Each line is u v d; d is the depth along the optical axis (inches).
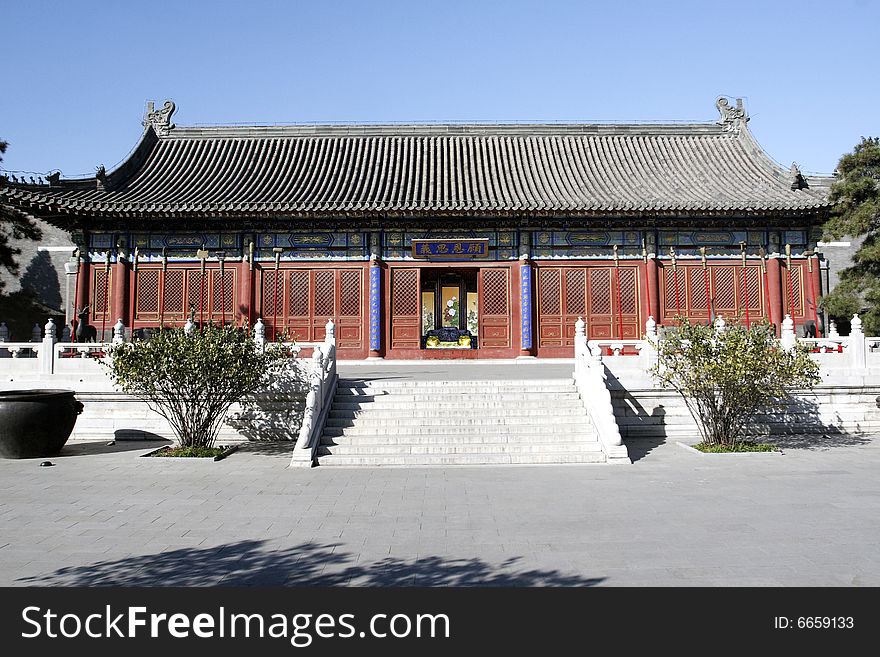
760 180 1311.5
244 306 1222.9
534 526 394.0
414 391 776.9
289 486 517.0
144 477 553.0
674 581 301.4
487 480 539.5
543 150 1462.8
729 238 1258.6
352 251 1248.8
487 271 1253.1
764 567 317.7
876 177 1079.6
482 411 719.1
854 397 800.3
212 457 637.3
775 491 489.1
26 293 1475.1
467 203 1172.5
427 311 1406.3
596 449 641.6
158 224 1224.2
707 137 1501.0
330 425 693.3
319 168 1374.3
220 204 1166.3
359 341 1232.8
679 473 564.4
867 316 1073.5
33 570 323.6
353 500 467.5
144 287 1228.5
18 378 783.7
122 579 311.6
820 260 1277.1
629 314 1243.8
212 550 351.9
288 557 339.9
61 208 1124.5
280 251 1240.8
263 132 1481.3
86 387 773.3
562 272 1251.8
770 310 1243.2
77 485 519.5
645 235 1252.5
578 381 771.4
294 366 761.0
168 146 1445.6
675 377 767.1
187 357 649.6
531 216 1202.6
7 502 461.4
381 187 1282.0
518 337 1238.9
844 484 513.0
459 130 1502.2
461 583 302.5
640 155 1445.6
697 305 1245.1
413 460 617.3
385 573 315.9
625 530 383.2
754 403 682.2
